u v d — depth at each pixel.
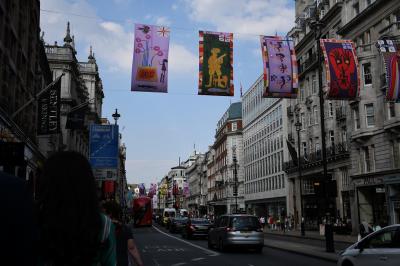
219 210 104.56
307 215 53.91
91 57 71.00
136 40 19.25
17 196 2.12
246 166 85.94
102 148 29.77
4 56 23.05
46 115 27.92
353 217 40.31
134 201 65.69
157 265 16.69
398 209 33.84
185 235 36.28
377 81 36.75
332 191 21.25
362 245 10.41
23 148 14.30
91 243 2.52
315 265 16.55
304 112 55.47
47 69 40.41
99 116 78.12
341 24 45.03
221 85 19.86
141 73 19.12
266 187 71.62
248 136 85.19
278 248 24.28
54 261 2.41
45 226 2.41
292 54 20.94
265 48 20.72
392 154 34.97
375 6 36.53
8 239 2.03
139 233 45.59
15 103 26.62
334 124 46.94
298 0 63.41
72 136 48.31
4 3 22.64
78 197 2.55
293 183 60.16
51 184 2.54
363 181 38.28
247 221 22.22
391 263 9.33
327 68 23.69
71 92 48.66
